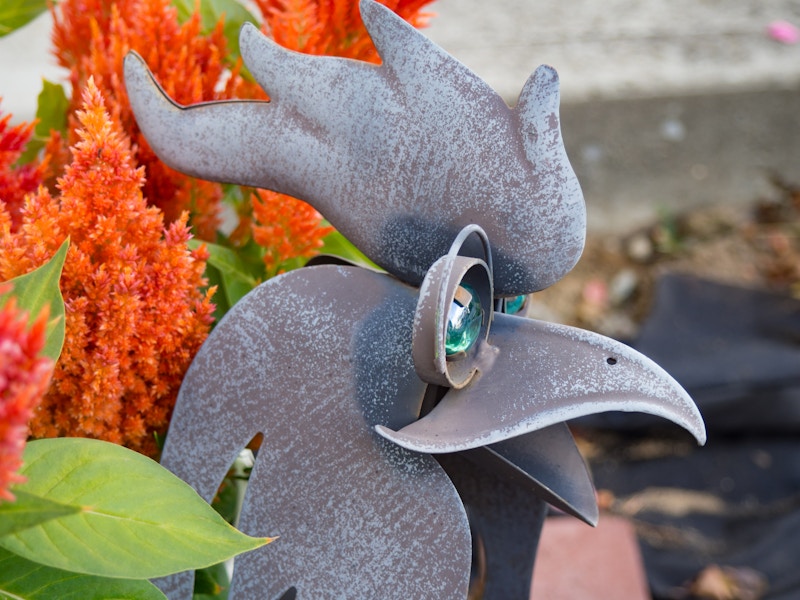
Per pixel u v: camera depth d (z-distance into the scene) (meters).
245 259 0.49
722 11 1.69
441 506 0.37
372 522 0.37
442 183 0.37
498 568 0.45
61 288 0.39
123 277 0.38
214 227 0.47
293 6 0.44
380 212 0.38
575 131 1.54
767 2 1.71
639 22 1.67
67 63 0.49
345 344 0.38
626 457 1.32
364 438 0.38
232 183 0.40
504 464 0.37
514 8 1.70
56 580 0.36
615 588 0.81
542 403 0.36
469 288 0.37
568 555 0.84
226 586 0.47
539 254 0.37
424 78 0.37
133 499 0.35
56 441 0.35
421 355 0.35
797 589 1.08
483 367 0.37
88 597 0.36
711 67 1.56
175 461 0.39
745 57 1.58
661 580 1.12
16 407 0.28
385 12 0.37
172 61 0.44
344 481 0.38
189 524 0.35
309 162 0.39
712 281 1.49
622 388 0.35
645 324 1.44
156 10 0.44
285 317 0.38
